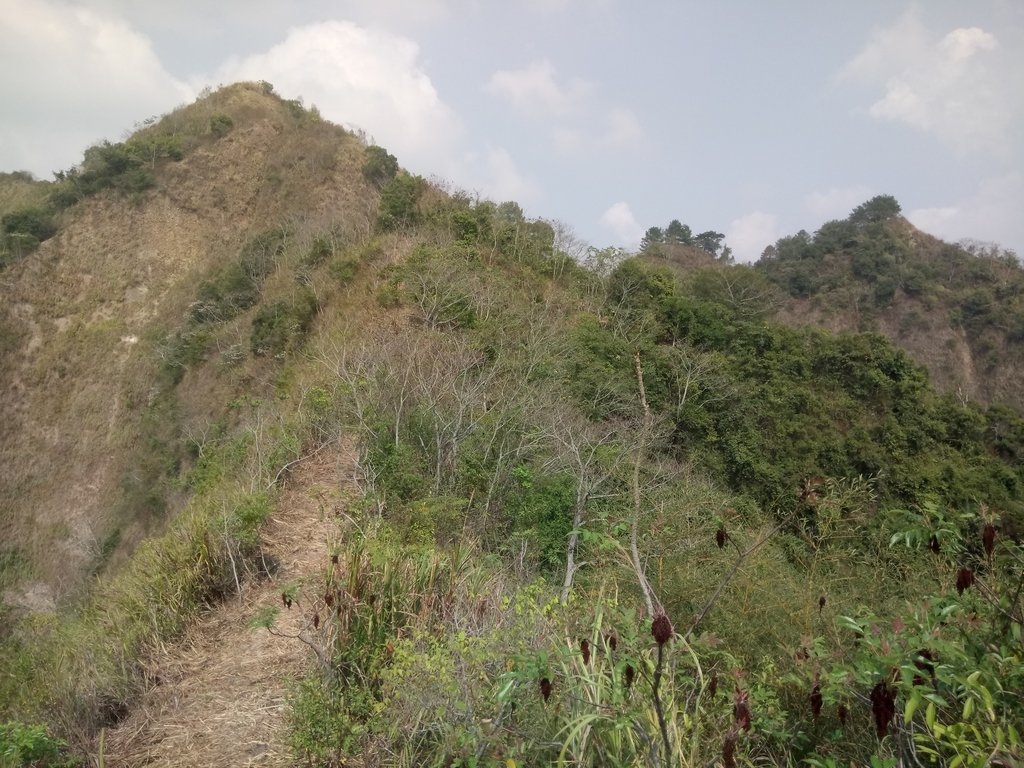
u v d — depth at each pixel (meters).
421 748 3.56
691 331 25.30
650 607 3.13
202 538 6.57
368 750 3.58
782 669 4.37
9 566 28.48
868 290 49.88
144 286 38.88
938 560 4.89
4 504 30.84
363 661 4.16
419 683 3.53
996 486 18.72
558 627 3.81
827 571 5.92
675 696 3.36
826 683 3.29
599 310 25.78
